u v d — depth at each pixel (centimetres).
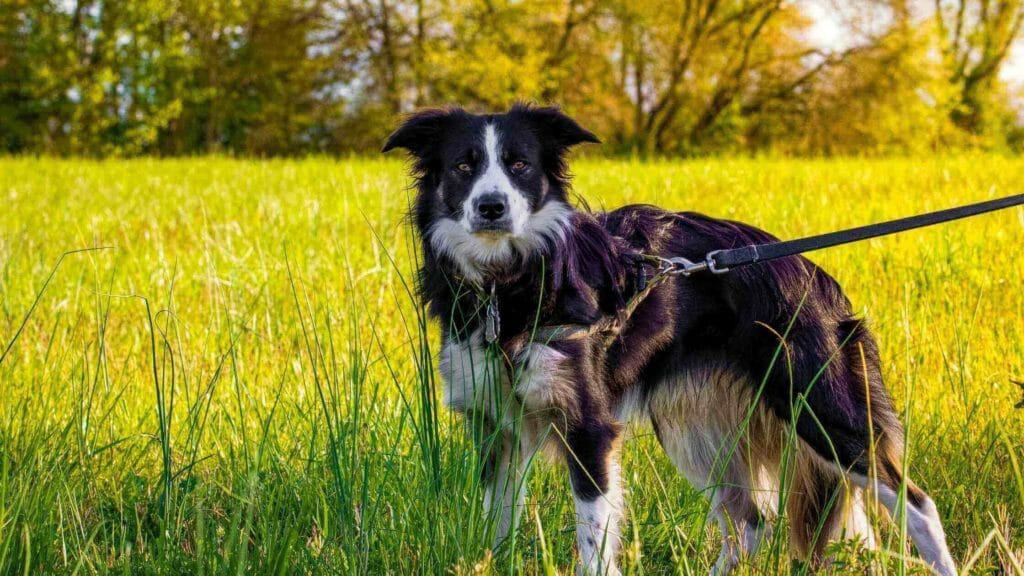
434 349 514
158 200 1164
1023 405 362
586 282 340
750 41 3297
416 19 3259
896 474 334
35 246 823
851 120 3189
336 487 334
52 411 417
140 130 2942
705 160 1823
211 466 407
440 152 363
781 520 313
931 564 318
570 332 331
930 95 3203
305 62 3306
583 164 1716
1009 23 3641
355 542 319
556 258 338
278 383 477
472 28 3266
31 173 1564
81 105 2897
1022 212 742
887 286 633
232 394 477
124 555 307
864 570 306
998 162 1477
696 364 365
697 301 360
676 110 3456
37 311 626
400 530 332
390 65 3328
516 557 314
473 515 310
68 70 2909
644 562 352
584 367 333
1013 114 3709
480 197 334
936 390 456
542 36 3444
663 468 416
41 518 318
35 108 2939
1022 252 691
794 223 872
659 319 353
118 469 404
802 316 345
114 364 535
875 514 337
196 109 3300
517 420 323
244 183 1355
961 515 362
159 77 2997
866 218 894
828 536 354
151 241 859
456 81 3250
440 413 420
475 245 342
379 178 1312
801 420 341
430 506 319
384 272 692
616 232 365
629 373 352
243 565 283
